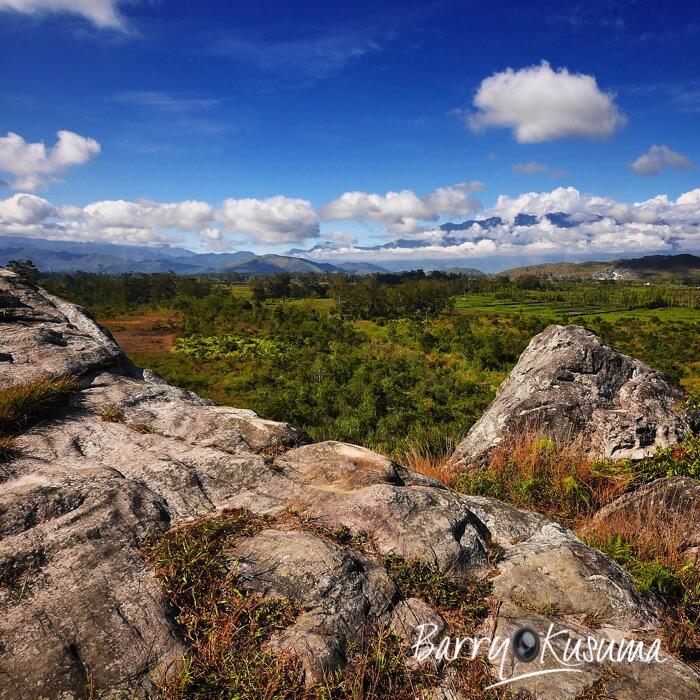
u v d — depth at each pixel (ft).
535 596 10.11
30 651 7.43
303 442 15.31
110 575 8.94
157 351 139.23
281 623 8.48
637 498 17.08
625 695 8.07
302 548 9.89
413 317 239.09
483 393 78.07
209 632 8.23
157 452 14.01
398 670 8.20
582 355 26.84
